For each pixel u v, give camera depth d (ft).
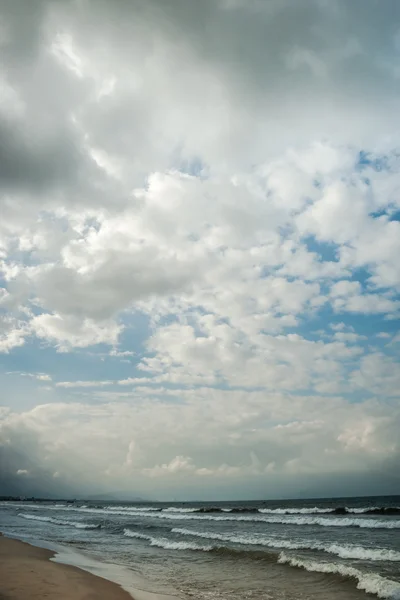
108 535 92.84
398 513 153.58
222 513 186.80
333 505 276.62
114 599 33.73
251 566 51.29
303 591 37.78
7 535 92.68
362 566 48.96
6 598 32.30
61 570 46.39
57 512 220.43
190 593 37.11
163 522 132.36
